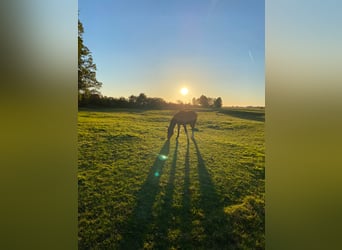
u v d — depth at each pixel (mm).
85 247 2322
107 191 2654
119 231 2455
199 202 2674
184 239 2447
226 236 2471
